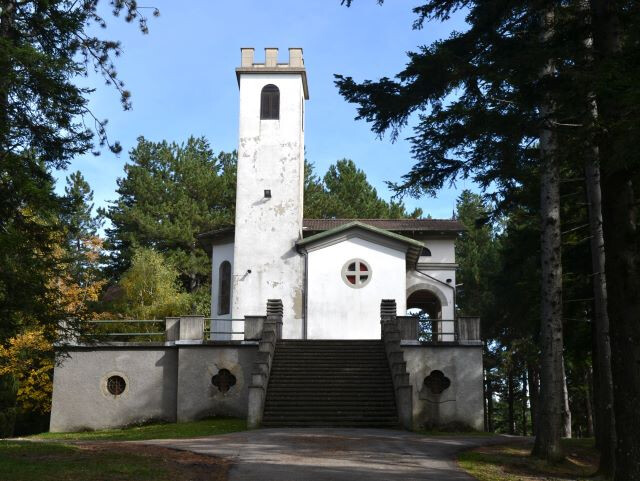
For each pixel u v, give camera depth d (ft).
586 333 76.59
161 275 128.98
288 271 111.65
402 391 72.02
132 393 87.25
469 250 187.93
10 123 47.01
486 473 46.62
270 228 113.91
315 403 74.43
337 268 109.50
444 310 121.80
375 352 85.15
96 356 88.07
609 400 54.24
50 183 52.24
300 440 57.41
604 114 35.01
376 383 78.02
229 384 86.43
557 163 39.88
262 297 111.14
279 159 116.88
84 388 87.30
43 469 39.19
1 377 102.47
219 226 159.12
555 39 41.93
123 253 154.30
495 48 44.62
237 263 112.78
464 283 175.11
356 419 71.92
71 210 54.19
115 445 53.93
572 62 39.04
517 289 91.91
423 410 83.71
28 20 49.19
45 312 53.06
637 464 36.91
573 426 169.17
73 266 122.83
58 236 55.31
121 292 134.00
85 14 49.78
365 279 108.88
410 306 140.05
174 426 79.36
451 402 83.87
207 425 77.61
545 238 56.24
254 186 115.85
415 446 56.59
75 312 57.16
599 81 33.40
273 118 118.52
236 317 110.63
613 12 38.40
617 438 38.04
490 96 40.29
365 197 192.44
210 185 165.89
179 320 88.53
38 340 101.60
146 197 162.61
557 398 55.01
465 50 44.68
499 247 171.73
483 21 43.83
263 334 85.20
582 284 73.10
